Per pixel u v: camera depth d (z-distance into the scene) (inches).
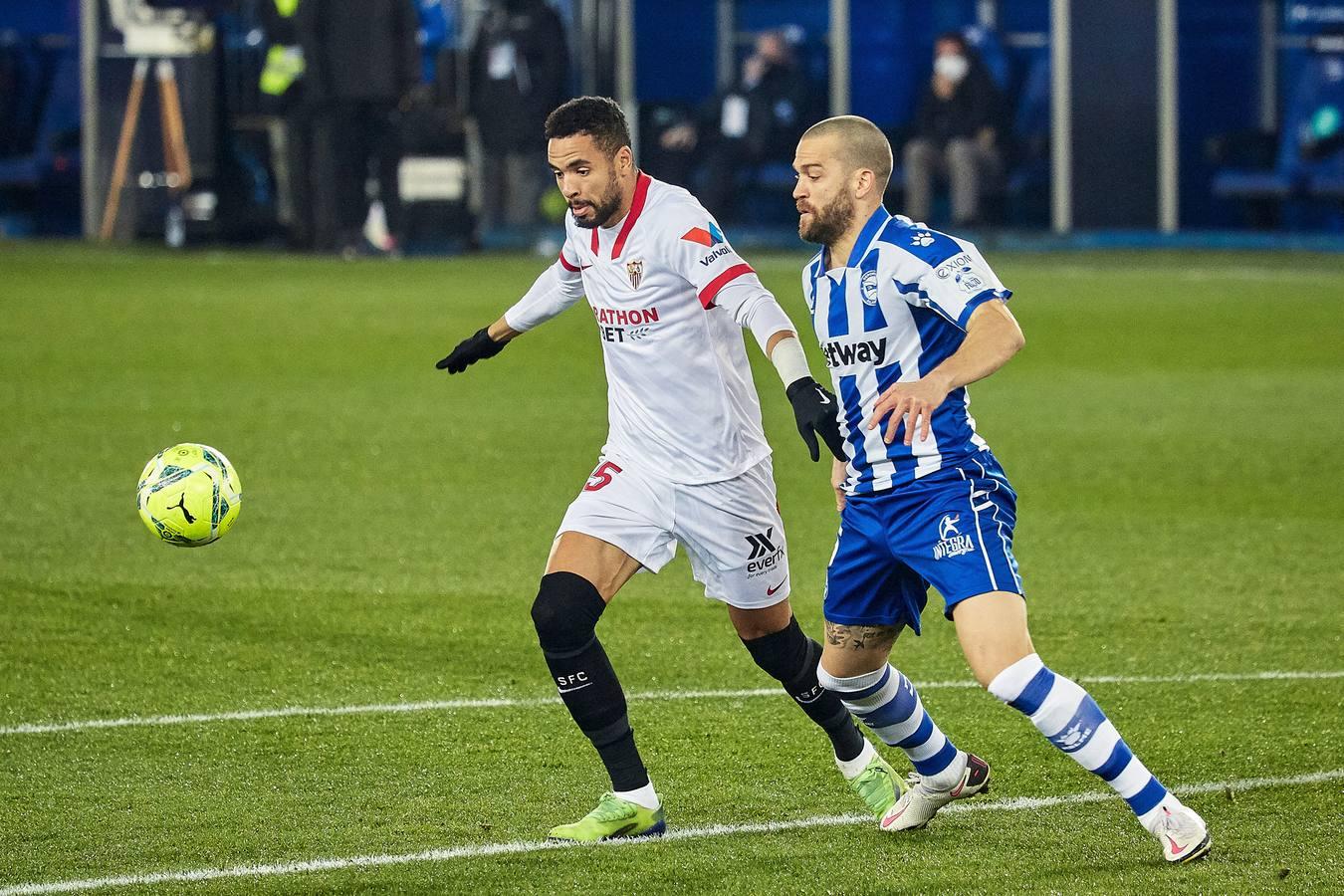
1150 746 737.6
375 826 642.8
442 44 3093.0
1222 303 2340.1
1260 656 875.4
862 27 3476.9
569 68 3336.6
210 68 2999.5
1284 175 3371.1
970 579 594.9
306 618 936.9
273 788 682.8
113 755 721.6
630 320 653.9
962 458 608.4
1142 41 3417.8
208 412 1558.8
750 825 647.1
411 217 2952.8
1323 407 1631.4
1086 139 3430.1
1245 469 1362.0
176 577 1017.5
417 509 1208.8
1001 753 729.0
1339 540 1133.1
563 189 645.9
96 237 3176.7
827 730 660.1
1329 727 762.2
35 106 3253.0
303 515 1185.4
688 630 924.0
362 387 1701.5
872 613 626.8
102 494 1236.5
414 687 821.9
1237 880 585.6
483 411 1592.0
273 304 2199.8
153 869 598.5
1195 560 1080.2
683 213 644.1
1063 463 1386.6
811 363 1895.9
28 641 887.1
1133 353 1959.9
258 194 3029.0
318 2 2672.2
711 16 3531.0
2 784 684.7
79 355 1834.4
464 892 581.0
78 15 3181.6
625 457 666.2
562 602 633.0
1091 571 1052.5
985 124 3216.0
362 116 2780.5
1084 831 636.1
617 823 631.8
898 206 3508.9
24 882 585.9
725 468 655.1
